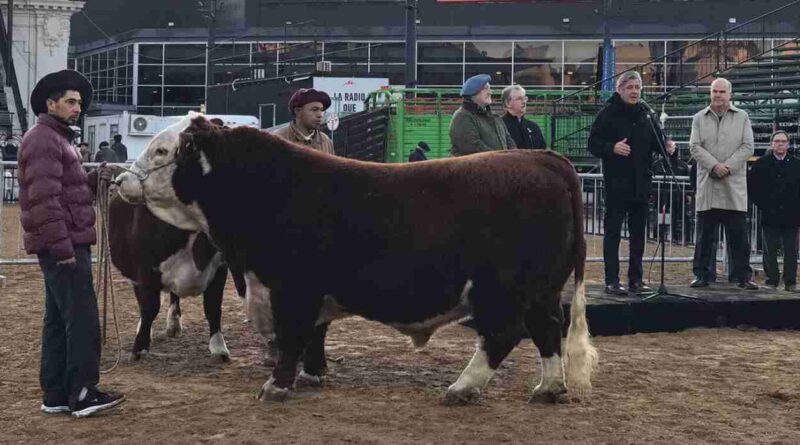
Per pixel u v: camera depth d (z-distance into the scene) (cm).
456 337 934
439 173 648
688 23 3931
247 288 677
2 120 3978
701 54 3262
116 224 830
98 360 626
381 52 4316
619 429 608
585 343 658
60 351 636
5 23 4297
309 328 664
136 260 799
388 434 588
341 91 3123
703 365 809
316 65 3256
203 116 687
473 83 862
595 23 4172
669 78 3844
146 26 5391
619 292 1006
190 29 4719
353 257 645
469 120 861
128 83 4872
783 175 1201
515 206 639
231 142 669
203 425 603
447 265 636
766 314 995
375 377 754
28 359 810
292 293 656
